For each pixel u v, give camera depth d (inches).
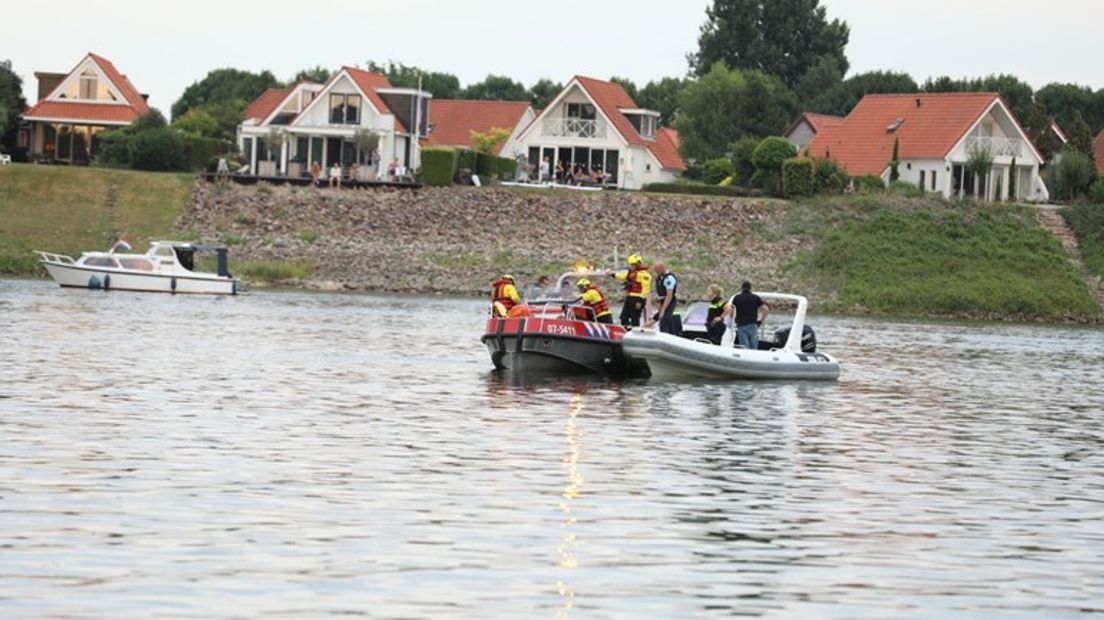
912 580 802.2
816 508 986.7
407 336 2249.0
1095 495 1080.8
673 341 1705.2
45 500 909.2
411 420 1328.7
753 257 3693.4
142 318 2395.4
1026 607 756.0
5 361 1674.5
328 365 1791.3
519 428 1301.7
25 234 3543.3
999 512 998.4
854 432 1375.5
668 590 763.4
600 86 4909.0
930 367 2140.7
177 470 1027.3
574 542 855.7
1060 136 5319.9
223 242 3577.8
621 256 3651.6
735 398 1595.7
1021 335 2989.7
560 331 1733.5
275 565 780.6
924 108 4707.2
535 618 706.8
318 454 1118.4
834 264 3666.3
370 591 739.4
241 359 1819.6
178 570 763.4
